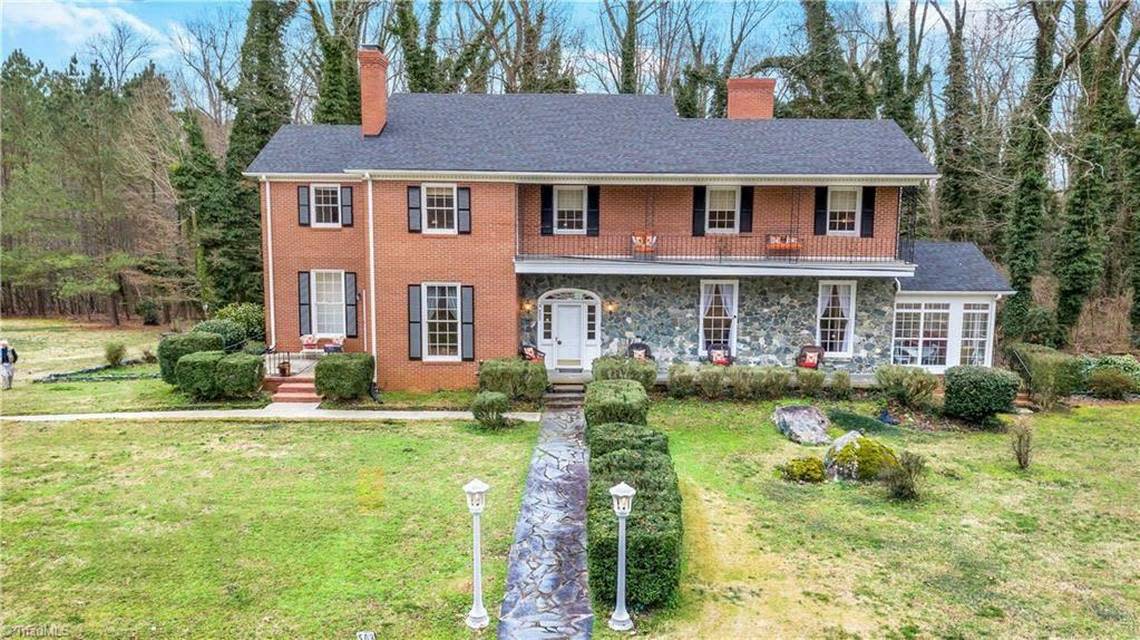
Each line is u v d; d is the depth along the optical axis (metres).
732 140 19.78
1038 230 22.34
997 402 15.38
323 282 20.36
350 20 32.62
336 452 13.45
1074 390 18.31
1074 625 7.76
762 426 15.48
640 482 9.09
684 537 9.83
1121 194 25.00
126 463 12.73
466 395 18.11
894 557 9.34
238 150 28.61
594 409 13.16
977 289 19.20
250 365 16.97
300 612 7.84
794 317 19.38
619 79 38.53
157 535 9.73
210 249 28.61
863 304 19.30
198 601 8.05
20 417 15.84
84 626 7.54
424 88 30.58
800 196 19.12
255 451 13.49
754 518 10.56
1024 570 9.04
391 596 8.20
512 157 18.45
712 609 7.96
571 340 19.64
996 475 12.57
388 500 11.01
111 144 35.81
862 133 20.27
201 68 38.75
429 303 18.47
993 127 27.53
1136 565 9.21
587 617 7.78
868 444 12.51
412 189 18.05
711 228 19.42
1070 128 24.02
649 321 19.45
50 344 29.50
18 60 41.00
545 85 34.28
